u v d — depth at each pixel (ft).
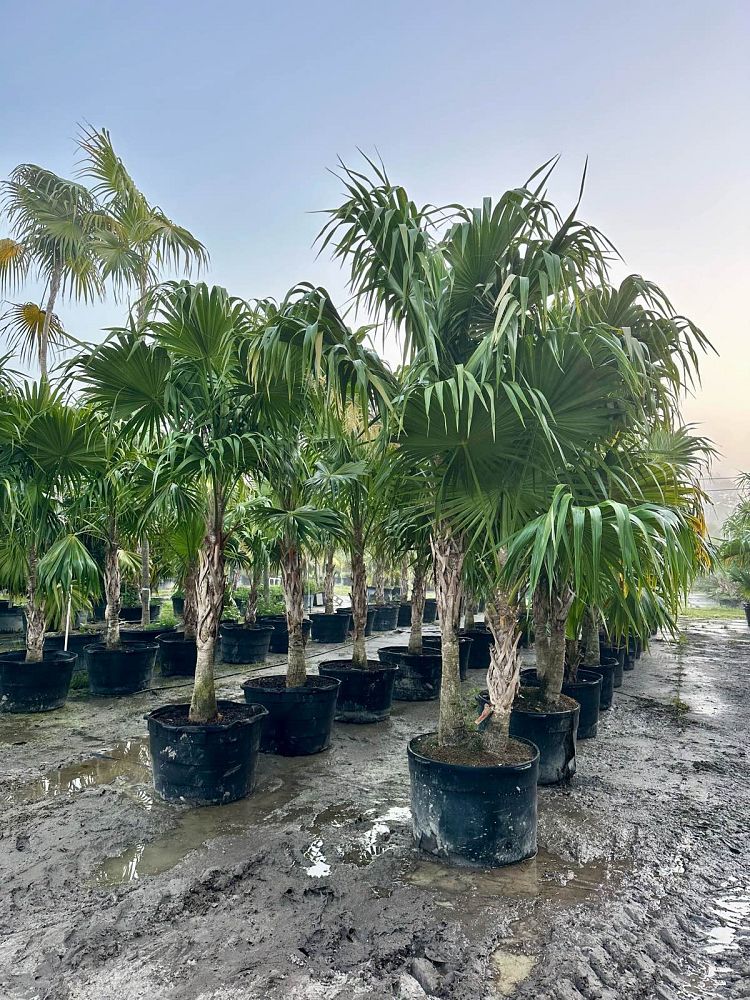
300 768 14.28
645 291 10.52
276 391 12.67
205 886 8.70
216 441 12.04
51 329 32.40
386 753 15.51
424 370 9.39
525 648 33.65
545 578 12.12
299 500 16.07
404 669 21.74
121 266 29.09
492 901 8.46
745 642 39.96
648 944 7.54
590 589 9.59
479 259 10.06
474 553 11.14
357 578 19.20
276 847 10.01
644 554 9.18
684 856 10.03
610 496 10.83
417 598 22.40
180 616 42.27
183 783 11.77
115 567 21.39
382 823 11.18
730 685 25.09
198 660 12.67
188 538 14.29
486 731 10.78
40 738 16.22
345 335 10.97
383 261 10.63
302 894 8.54
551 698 14.03
